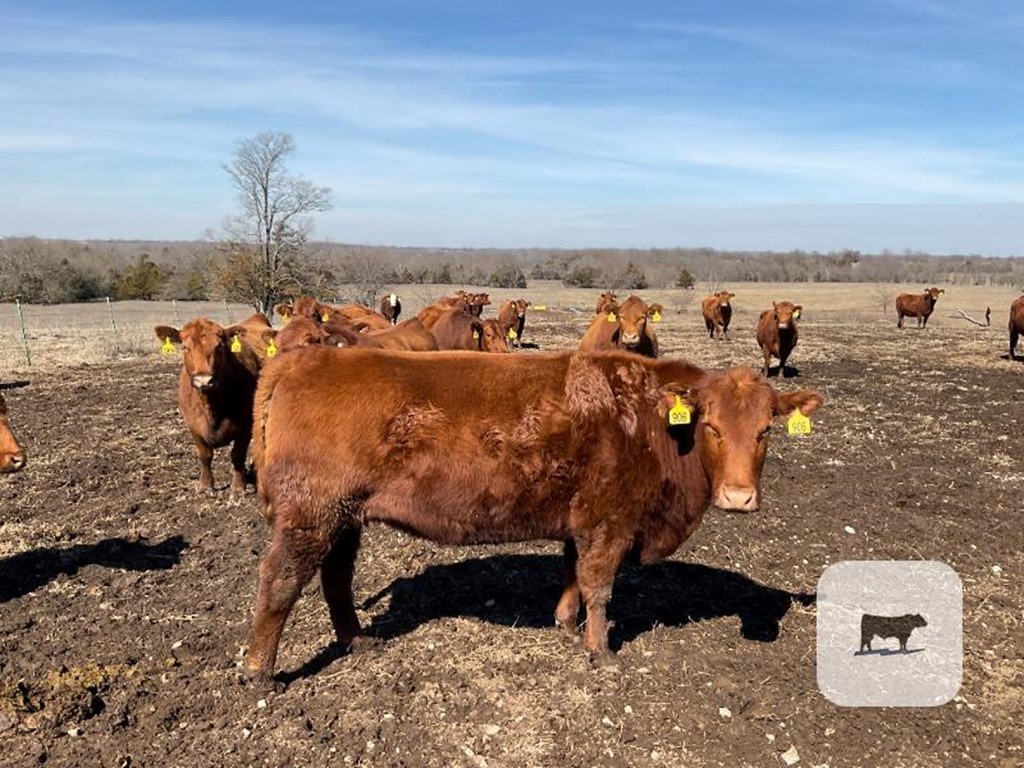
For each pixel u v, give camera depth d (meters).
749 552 7.47
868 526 8.19
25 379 17.78
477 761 4.55
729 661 5.52
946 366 20.38
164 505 8.73
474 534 5.11
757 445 4.83
